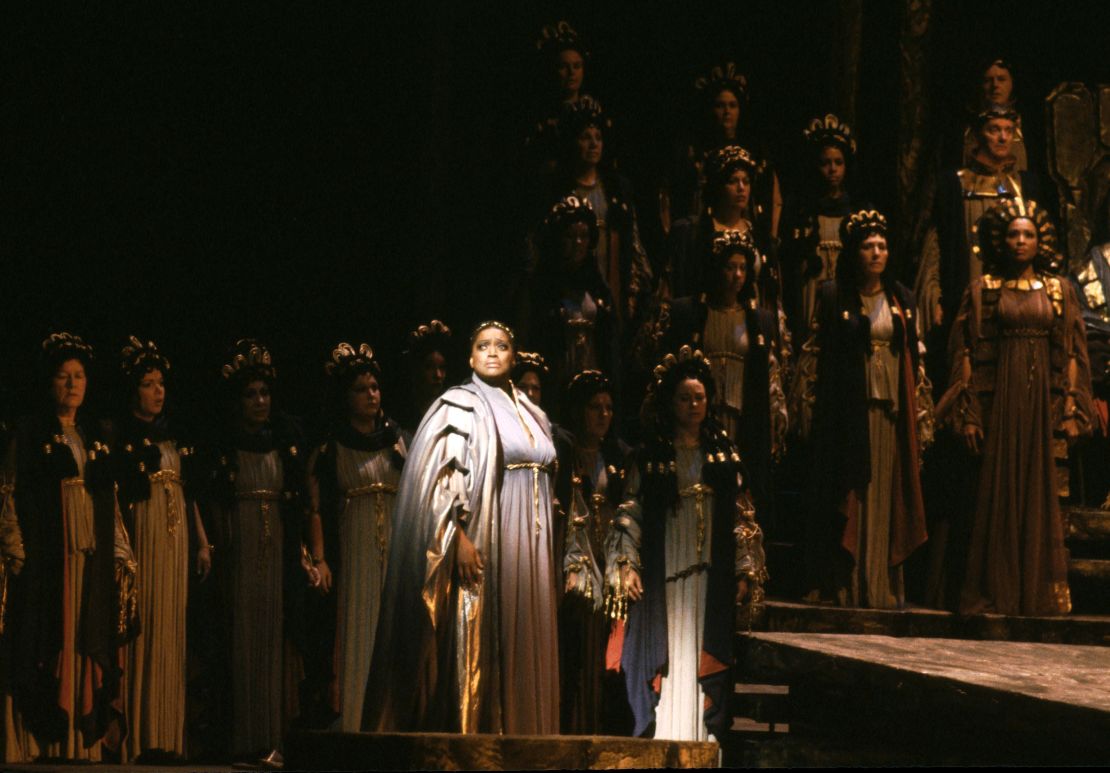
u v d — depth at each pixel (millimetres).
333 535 19469
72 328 24219
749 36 26828
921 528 18844
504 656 17109
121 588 18781
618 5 27047
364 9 25953
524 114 25828
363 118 25938
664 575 17828
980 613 18688
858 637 17312
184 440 19781
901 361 19078
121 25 24781
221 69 25391
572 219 20531
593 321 20688
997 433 19109
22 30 24188
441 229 25609
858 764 15406
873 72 25953
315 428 20109
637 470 18156
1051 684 14000
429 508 17125
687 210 23438
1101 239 24047
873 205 25797
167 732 19078
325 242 25672
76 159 24469
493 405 17844
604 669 18609
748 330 19656
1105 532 19906
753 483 19391
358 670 19156
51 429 18812
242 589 19297
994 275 19578
